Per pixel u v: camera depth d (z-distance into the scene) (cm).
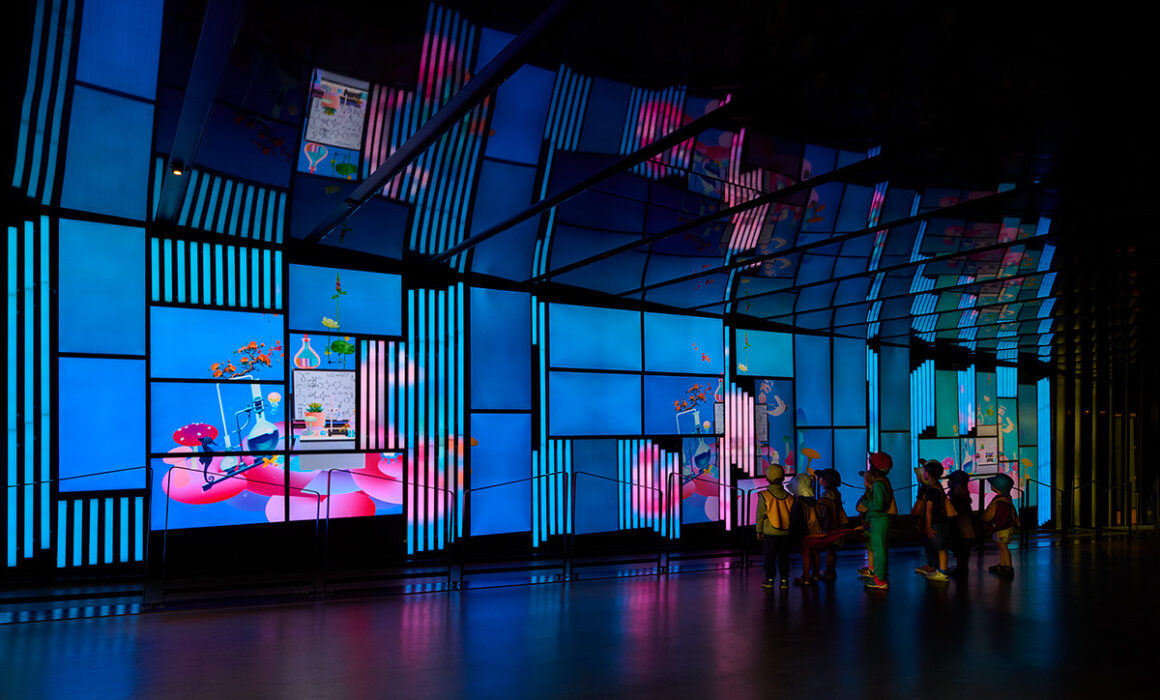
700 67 798
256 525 961
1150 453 1856
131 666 556
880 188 900
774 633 687
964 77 604
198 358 931
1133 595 902
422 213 1066
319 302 1023
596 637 665
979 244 948
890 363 1714
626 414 1309
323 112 916
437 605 807
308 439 1005
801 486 985
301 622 714
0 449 802
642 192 1030
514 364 1184
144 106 836
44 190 823
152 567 891
